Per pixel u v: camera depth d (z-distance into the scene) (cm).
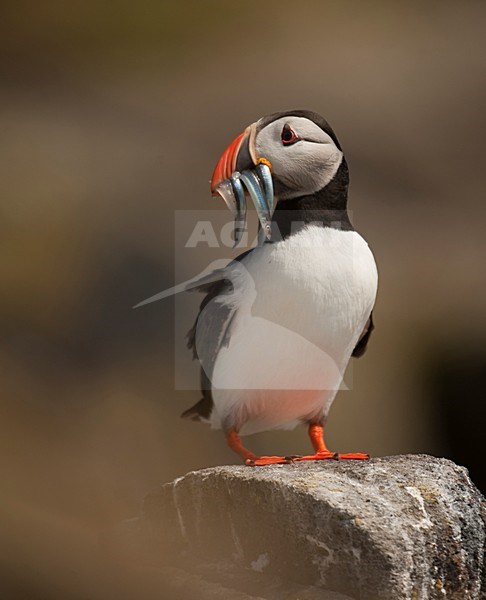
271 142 820
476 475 1446
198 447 1312
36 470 1221
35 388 1310
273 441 1331
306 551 713
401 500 711
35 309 1380
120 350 1363
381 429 1402
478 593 716
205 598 743
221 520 771
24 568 902
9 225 1470
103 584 842
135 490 1259
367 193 1670
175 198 1530
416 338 1489
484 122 1828
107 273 1422
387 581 679
